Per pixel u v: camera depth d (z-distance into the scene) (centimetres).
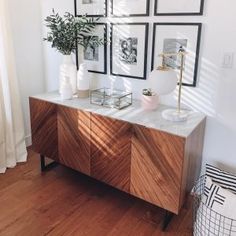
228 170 199
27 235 174
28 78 278
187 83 199
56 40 225
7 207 200
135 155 176
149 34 206
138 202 209
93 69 246
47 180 236
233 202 154
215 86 189
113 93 226
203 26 183
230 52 177
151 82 169
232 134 191
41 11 270
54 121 218
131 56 220
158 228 182
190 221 189
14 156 257
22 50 265
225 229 151
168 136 159
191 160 176
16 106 260
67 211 197
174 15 191
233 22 172
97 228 181
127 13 211
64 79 227
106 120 184
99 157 196
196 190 197
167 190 168
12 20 250
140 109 201
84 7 233
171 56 200
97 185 229
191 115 192
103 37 230
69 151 216
